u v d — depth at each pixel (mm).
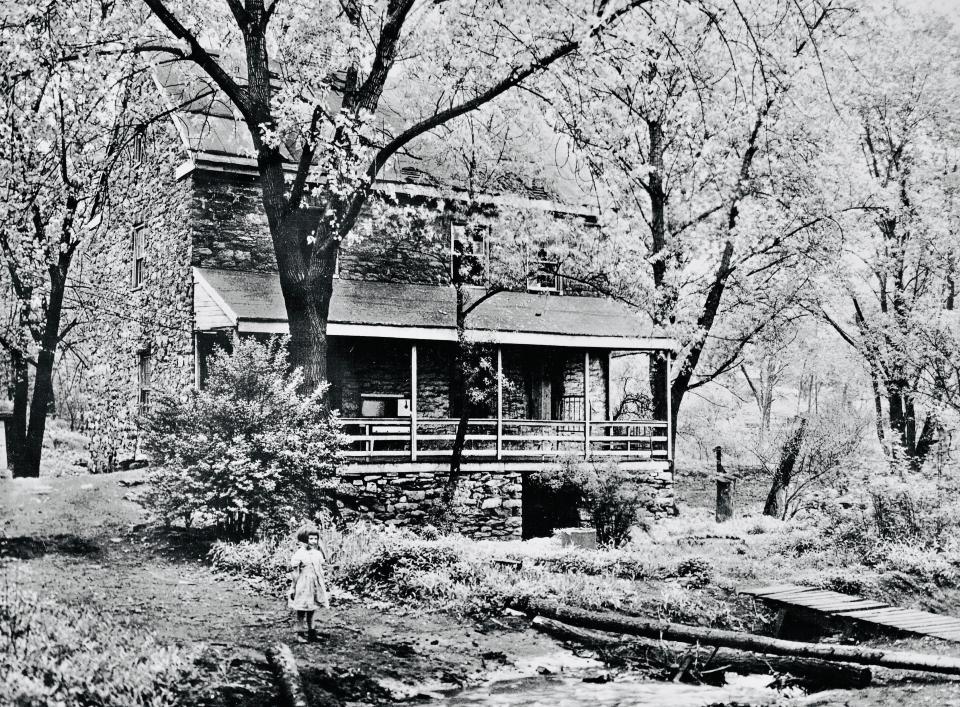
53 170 21812
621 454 24797
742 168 25578
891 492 19797
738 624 13930
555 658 11617
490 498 22281
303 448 16125
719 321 29500
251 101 16859
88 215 24188
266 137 16062
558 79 17625
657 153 25938
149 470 16250
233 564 14250
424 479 21375
